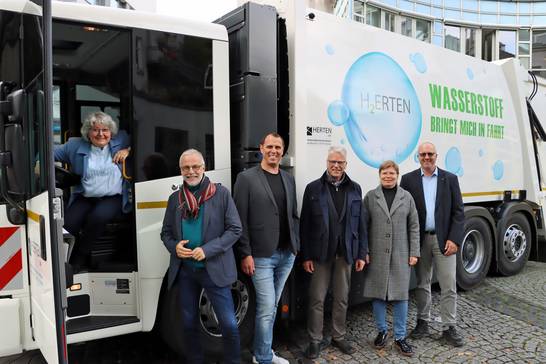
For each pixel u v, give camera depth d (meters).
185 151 3.13
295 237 3.42
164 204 3.29
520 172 6.34
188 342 3.14
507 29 20.00
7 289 2.83
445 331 4.07
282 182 3.40
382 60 4.49
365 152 4.31
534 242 6.62
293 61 3.66
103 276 3.29
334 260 3.74
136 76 3.16
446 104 5.18
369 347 3.96
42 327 2.61
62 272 2.30
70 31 3.14
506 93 6.13
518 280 6.11
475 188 5.58
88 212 3.47
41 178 2.43
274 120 3.57
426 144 4.02
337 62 4.09
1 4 2.72
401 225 3.79
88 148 3.46
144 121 3.20
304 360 3.71
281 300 3.83
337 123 4.07
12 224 2.83
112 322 3.18
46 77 2.25
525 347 3.94
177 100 3.30
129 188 3.40
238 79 3.55
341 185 3.71
